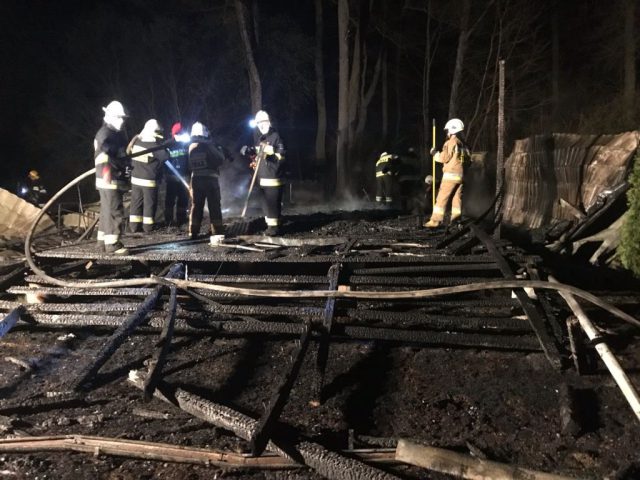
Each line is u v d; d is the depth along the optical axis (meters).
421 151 26.41
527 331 5.56
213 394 4.65
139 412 4.33
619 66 22.42
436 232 8.44
